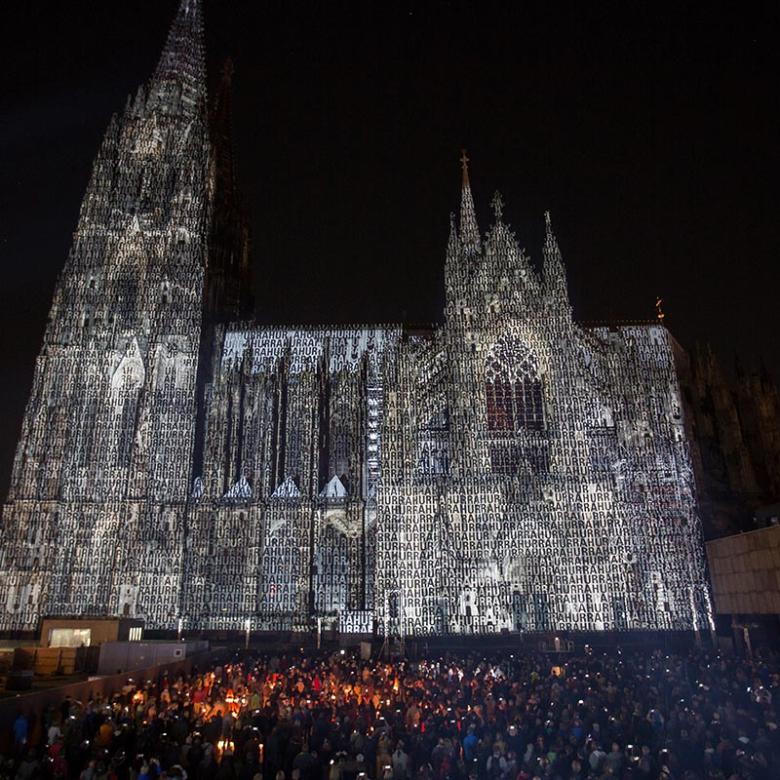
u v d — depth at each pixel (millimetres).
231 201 110750
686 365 90875
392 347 88188
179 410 84375
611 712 29500
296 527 81062
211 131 110438
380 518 77500
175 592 77062
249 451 85812
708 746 23219
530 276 87312
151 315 88000
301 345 92188
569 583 74500
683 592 74250
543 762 21766
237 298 107625
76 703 29297
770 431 86625
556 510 77125
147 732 25766
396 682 38312
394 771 22672
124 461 82250
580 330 86625
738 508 81312
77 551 78312
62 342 85750
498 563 75000
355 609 77562
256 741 24297
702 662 44312
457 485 77938
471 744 24578
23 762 22094
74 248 90438
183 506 80500
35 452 81062
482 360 83438
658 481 79125
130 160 96562
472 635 71375
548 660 51031
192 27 107375
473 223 93500
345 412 88562
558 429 79750
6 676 38844
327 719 27000
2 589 76312
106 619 56531
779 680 33625
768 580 62625
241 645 69375
